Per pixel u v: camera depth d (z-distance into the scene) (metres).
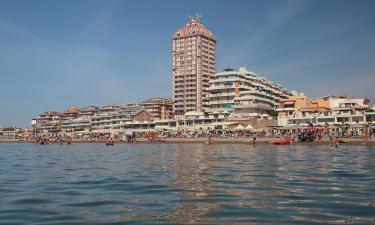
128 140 133.75
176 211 17.31
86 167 40.44
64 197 21.44
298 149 72.56
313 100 164.25
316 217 15.94
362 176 29.38
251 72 182.25
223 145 100.25
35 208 18.41
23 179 29.94
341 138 94.12
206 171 33.91
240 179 28.05
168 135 140.12
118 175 31.97
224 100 168.88
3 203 19.75
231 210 17.36
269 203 18.92
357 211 17.05
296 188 23.62
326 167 36.53
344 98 161.50
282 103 158.38
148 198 20.70
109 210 17.78
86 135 185.00
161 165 41.16
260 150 70.50
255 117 142.88
